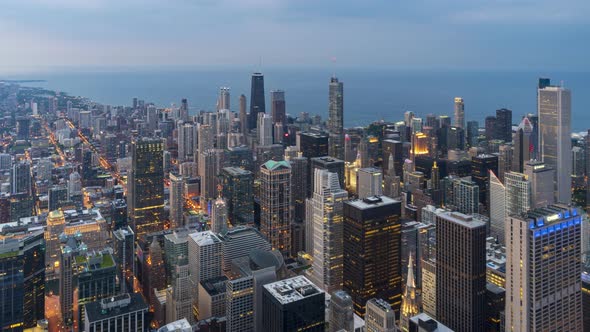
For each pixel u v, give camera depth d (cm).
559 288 16625
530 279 16200
